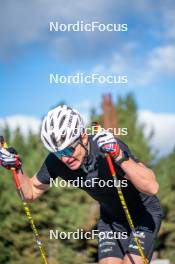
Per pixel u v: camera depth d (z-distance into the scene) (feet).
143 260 18.30
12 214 55.62
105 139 17.63
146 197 19.52
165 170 65.46
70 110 18.34
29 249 55.72
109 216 20.47
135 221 19.77
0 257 55.36
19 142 59.47
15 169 19.74
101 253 20.06
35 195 20.63
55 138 17.84
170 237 63.93
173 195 64.13
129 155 18.53
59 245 55.21
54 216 55.26
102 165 19.01
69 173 19.61
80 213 55.62
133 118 66.23
